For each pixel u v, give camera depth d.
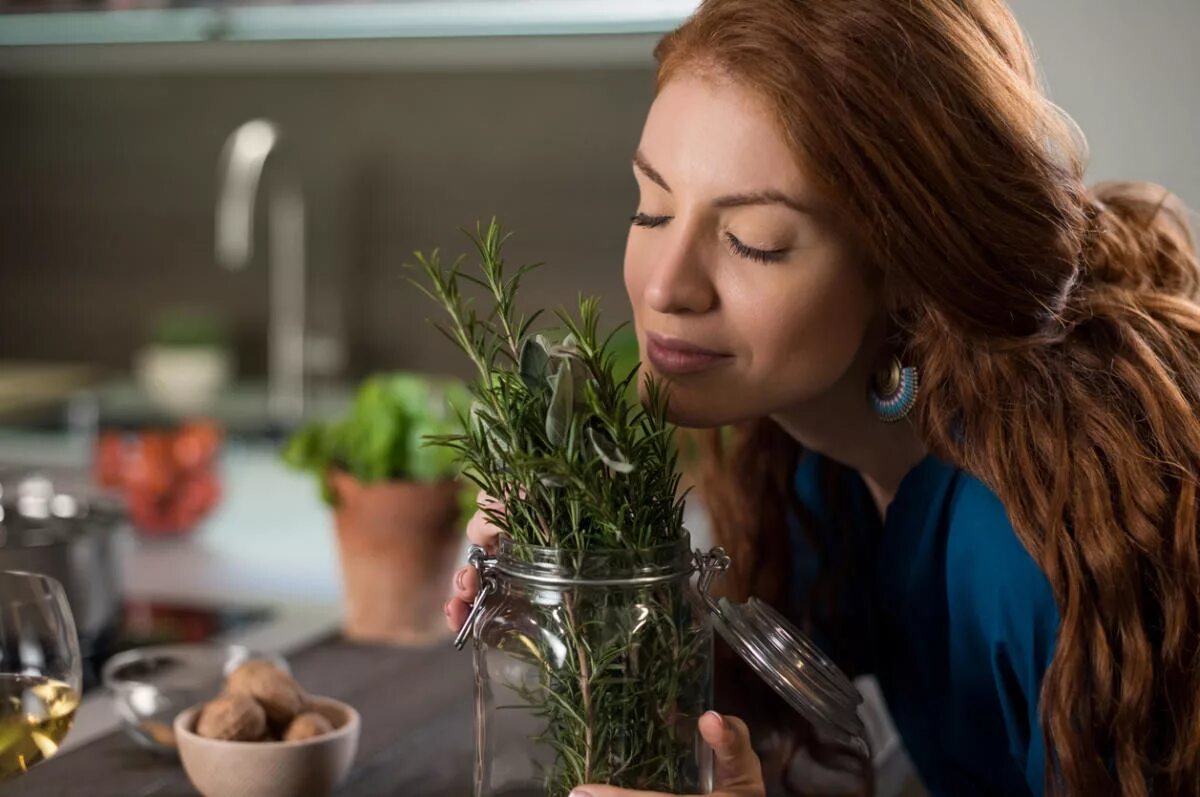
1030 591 0.89
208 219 3.99
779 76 0.80
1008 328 0.88
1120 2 1.74
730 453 1.15
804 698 0.75
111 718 1.23
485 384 0.75
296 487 2.61
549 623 0.73
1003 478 0.88
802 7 0.81
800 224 0.83
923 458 0.98
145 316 4.09
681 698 0.75
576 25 2.53
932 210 0.82
